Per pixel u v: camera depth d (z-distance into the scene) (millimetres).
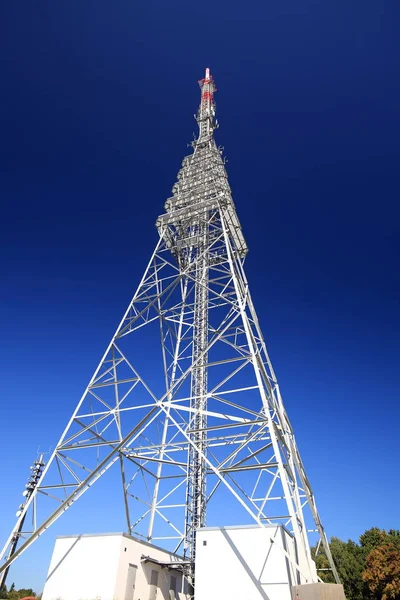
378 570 57594
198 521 29125
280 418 27672
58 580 24312
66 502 25031
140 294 34000
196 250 40094
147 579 25500
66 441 27281
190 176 41094
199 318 36062
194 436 31297
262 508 26766
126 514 29359
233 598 21422
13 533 24297
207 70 52719
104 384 29547
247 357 25609
